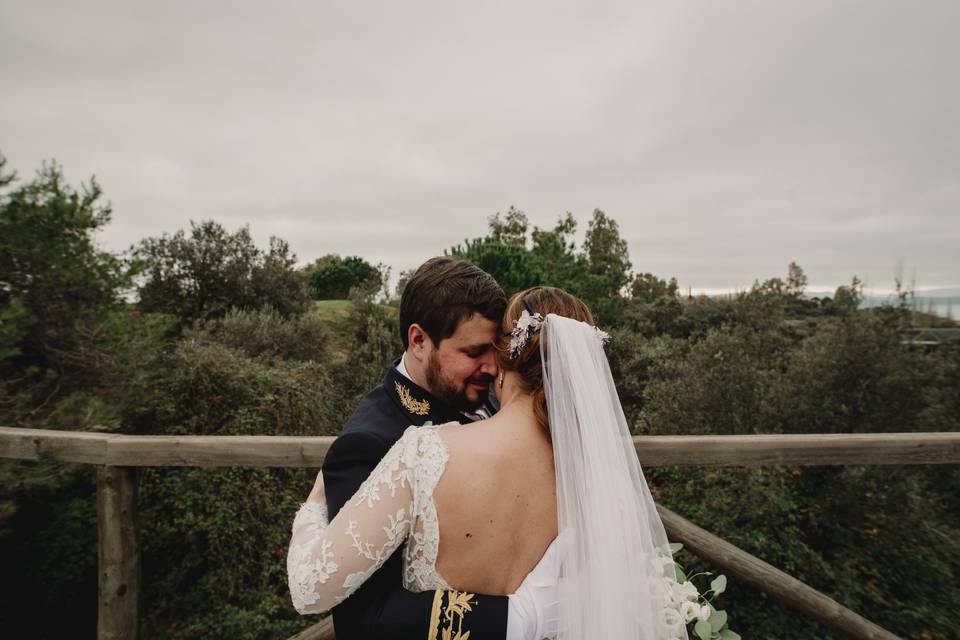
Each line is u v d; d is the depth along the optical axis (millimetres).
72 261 4590
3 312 3881
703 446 2166
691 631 1328
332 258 43594
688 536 2283
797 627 3053
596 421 1056
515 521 950
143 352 5086
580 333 1103
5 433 2180
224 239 11508
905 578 3533
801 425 4910
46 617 3965
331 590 897
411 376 1260
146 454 2098
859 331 4781
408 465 926
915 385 4652
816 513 3936
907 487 3988
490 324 1187
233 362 5645
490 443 970
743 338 6012
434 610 880
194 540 4371
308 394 5922
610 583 970
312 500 1232
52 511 4188
